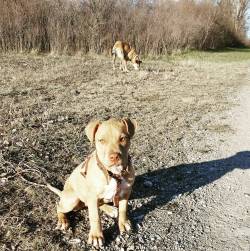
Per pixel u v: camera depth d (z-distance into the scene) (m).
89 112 1.81
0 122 1.53
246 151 1.40
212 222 0.93
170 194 1.06
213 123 1.76
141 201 1.01
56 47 4.15
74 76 2.79
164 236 0.86
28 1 4.17
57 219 0.90
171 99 2.21
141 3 5.34
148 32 4.86
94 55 4.21
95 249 0.80
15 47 3.95
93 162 0.81
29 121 1.57
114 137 0.76
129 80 2.81
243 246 0.83
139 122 1.71
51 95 2.12
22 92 2.13
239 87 2.74
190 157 1.33
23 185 1.03
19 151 1.24
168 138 1.52
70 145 1.34
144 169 1.22
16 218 0.88
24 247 0.80
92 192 0.81
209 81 2.96
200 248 0.83
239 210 0.98
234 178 1.17
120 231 0.86
